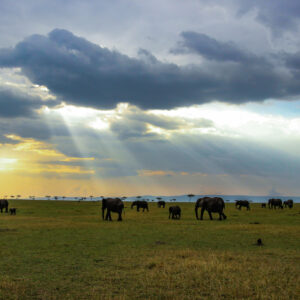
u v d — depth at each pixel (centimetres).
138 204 5562
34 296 852
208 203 3441
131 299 828
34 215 4191
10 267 1170
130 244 1681
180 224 2819
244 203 6206
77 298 837
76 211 5197
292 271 1105
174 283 966
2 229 2356
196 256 1345
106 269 1138
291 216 3978
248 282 969
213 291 890
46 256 1366
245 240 1828
